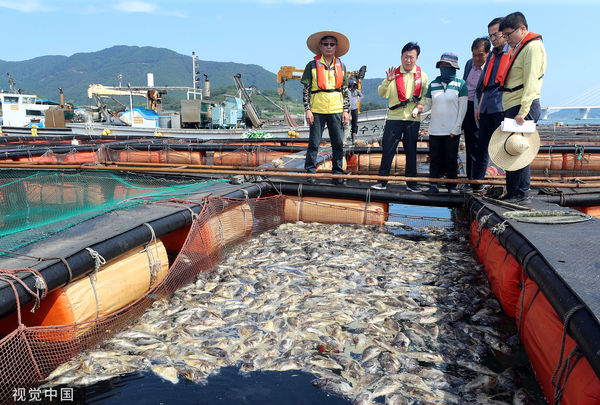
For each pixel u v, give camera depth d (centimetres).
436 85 739
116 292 407
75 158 1288
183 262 514
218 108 2539
